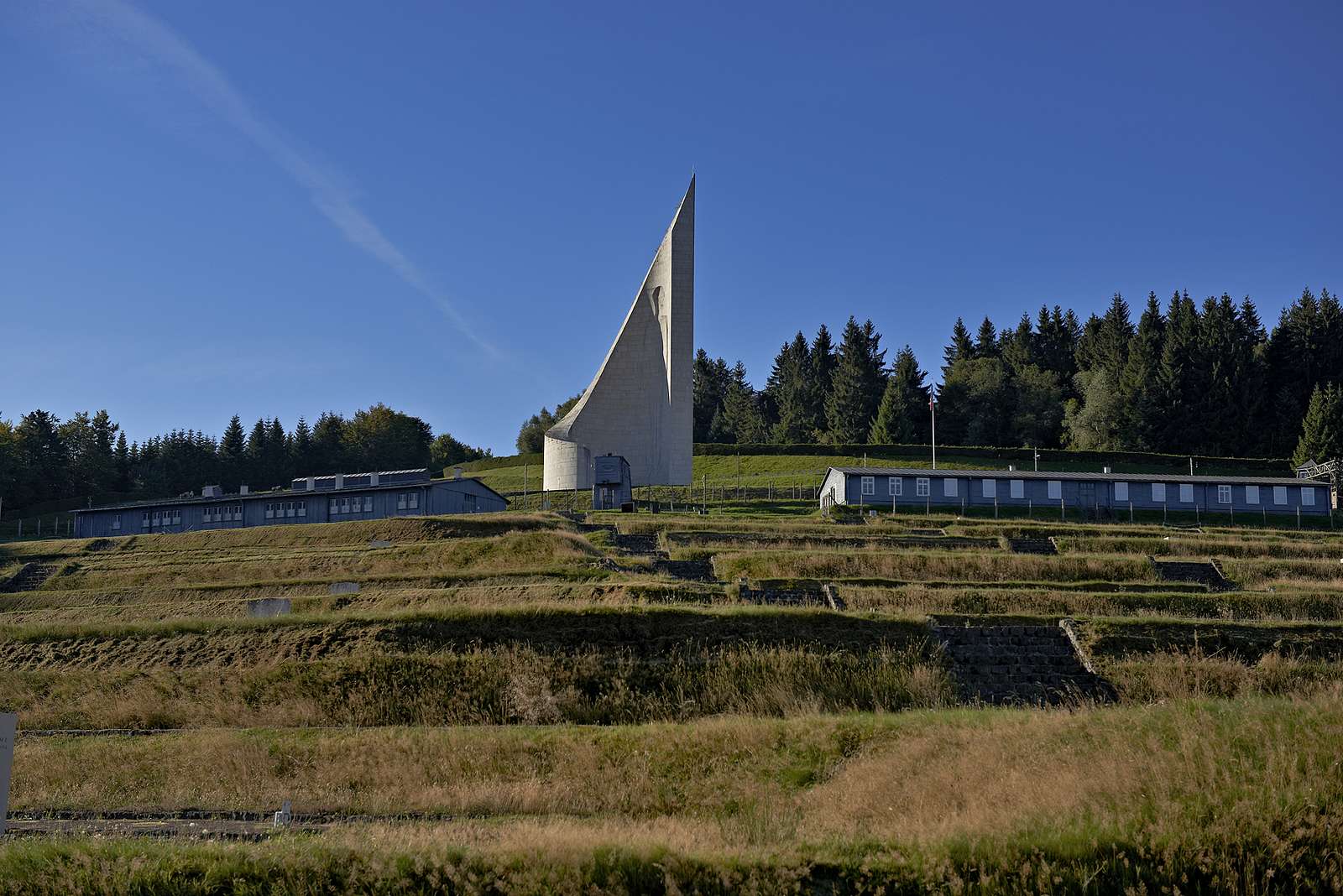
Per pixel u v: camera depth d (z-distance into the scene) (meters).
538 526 78.06
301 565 69.94
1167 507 92.88
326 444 180.00
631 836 21.14
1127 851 19.81
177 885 19.73
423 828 22.48
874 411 179.12
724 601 48.97
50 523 129.50
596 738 29.52
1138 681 35.12
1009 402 169.12
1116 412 157.38
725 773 27.06
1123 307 195.38
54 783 29.38
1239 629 39.00
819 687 35.16
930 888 19.12
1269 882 19.11
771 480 126.44
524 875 19.39
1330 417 139.38
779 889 19.00
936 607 48.44
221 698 36.81
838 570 59.91
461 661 37.25
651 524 76.88
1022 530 76.88
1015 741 25.77
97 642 43.00
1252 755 23.05
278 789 27.97
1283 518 92.50
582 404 122.50
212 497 105.44
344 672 37.28
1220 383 158.62
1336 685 31.22
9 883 20.00
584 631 39.03
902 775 25.03
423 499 92.06
